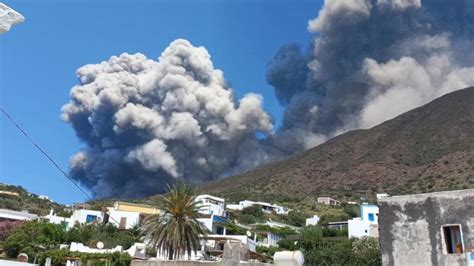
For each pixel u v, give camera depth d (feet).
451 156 628.69
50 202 450.30
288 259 58.39
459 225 83.82
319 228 314.96
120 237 272.31
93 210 349.82
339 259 245.45
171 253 157.89
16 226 258.37
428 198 88.48
